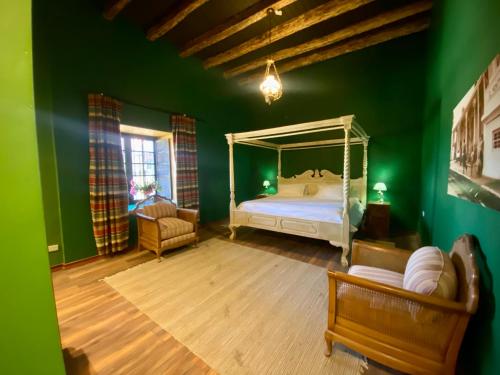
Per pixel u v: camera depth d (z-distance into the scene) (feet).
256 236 12.85
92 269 8.80
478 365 3.65
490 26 3.71
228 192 17.10
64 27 8.68
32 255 1.82
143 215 9.97
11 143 1.69
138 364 4.51
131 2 9.62
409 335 3.76
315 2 9.64
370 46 13.19
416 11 9.46
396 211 13.29
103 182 9.61
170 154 13.47
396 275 5.15
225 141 16.65
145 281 7.80
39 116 8.25
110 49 10.11
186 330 5.43
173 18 10.03
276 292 7.03
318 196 13.96
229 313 6.05
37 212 1.82
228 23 10.75
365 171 13.46
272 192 18.10
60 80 8.66
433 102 8.91
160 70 12.24
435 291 3.56
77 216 9.25
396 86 12.75
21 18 1.67
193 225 11.08
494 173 3.21
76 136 9.16
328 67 14.65
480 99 3.79
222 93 16.28
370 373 4.23
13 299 1.76
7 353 1.76
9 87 1.66
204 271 8.51
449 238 6.17
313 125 9.40
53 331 1.96
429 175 9.52
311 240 12.03
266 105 17.49
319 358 4.58
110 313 6.10
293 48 12.91
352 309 4.23
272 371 4.31
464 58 5.04
